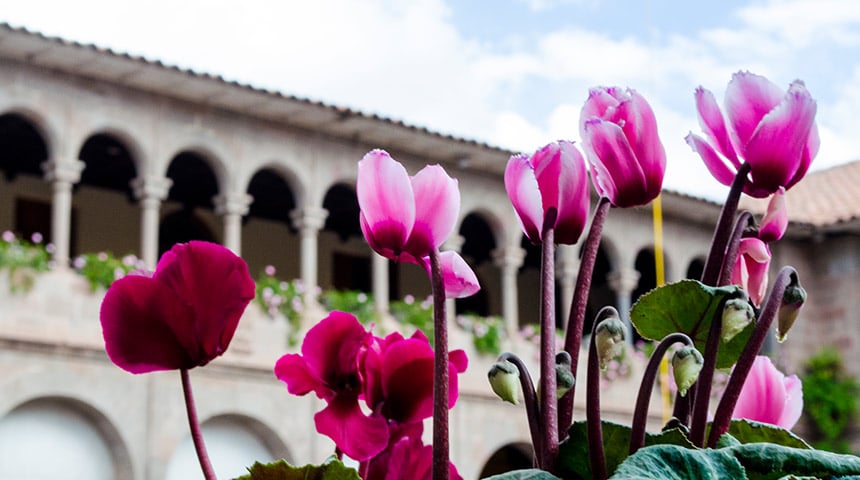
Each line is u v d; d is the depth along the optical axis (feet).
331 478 3.63
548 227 3.94
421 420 4.15
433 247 3.83
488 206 93.66
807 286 104.99
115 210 91.56
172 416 76.18
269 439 79.92
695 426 3.92
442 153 90.12
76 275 74.74
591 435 3.74
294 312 81.61
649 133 3.99
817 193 108.99
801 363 103.65
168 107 81.35
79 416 73.92
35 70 76.54
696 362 3.63
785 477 3.47
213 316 3.76
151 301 3.75
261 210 97.14
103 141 86.43
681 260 101.81
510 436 89.45
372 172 3.83
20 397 71.46
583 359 90.94
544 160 4.00
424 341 4.17
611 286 99.09
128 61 76.54
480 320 90.07
